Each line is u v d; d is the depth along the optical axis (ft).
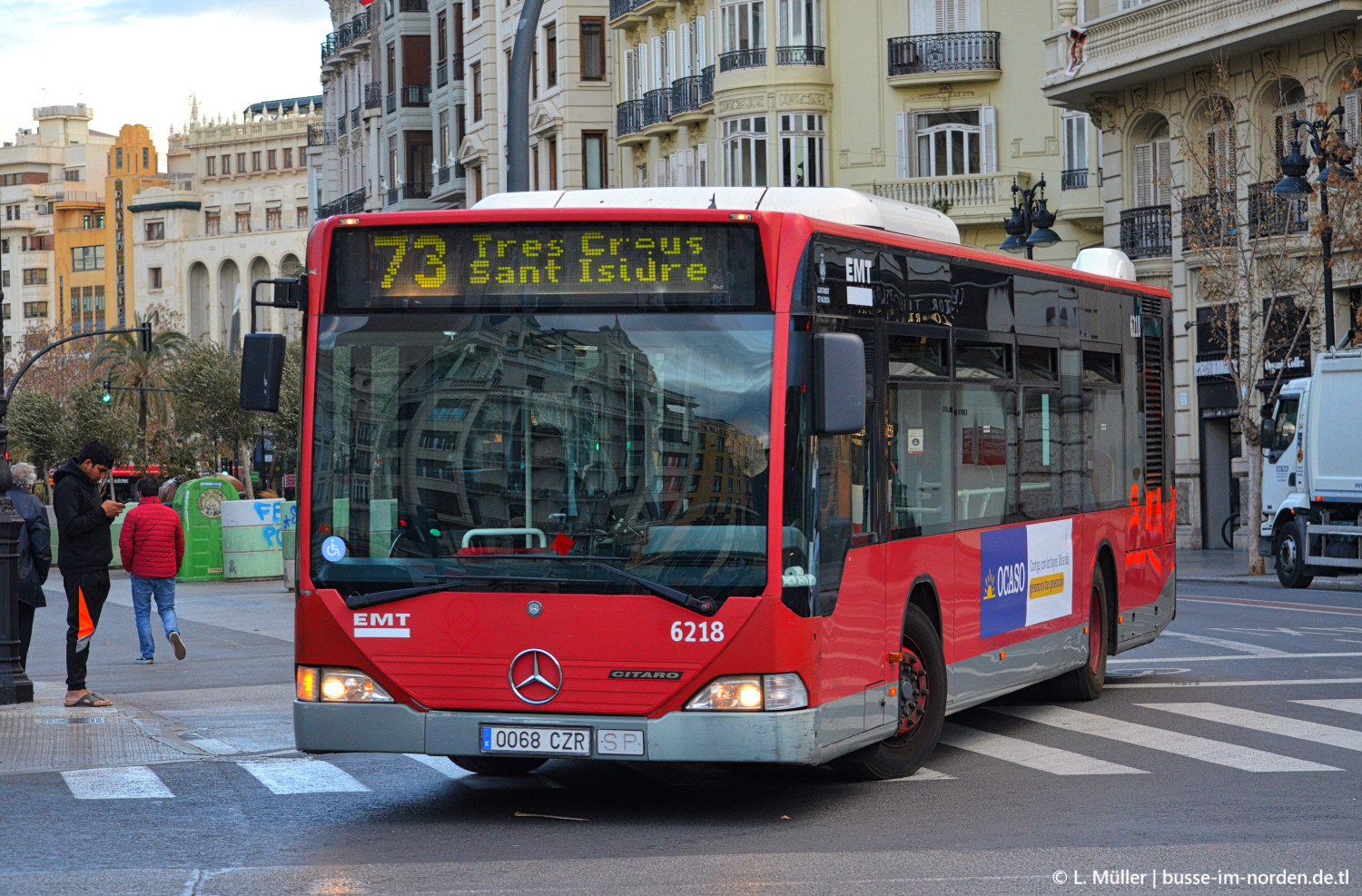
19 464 57.21
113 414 239.30
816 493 30.63
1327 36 120.88
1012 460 41.27
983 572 39.34
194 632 79.51
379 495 31.27
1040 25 169.17
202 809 33.37
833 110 175.11
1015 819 31.37
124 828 31.40
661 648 29.94
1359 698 47.50
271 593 109.70
